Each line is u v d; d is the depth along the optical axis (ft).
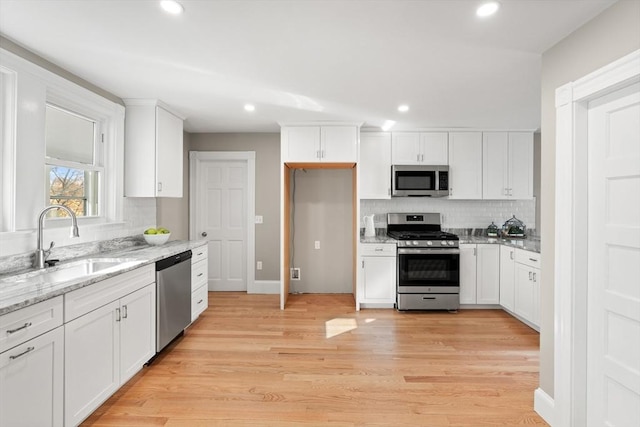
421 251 13.05
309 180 15.62
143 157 10.55
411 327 11.44
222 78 8.65
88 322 6.19
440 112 11.78
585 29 5.77
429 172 14.03
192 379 7.98
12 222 6.88
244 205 15.72
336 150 13.28
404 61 7.61
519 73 8.27
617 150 5.33
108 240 9.77
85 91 8.79
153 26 6.16
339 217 15.61
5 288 5.50
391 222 15.01
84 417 6.09
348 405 7.00
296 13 5.71
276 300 14.53
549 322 6.59
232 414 6.68
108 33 6.43
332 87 9.30
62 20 5.97
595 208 5.74
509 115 12.16
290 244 15.66
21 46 6.97
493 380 8.01
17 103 6.89
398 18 5.84
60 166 8.33
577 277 5.88
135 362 7.79
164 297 9.11
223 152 15.43
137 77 8.64
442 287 13.05
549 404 6.44
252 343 10.07
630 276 5.15
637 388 5.03
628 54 4.87
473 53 7.16
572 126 5.88
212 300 14.51
